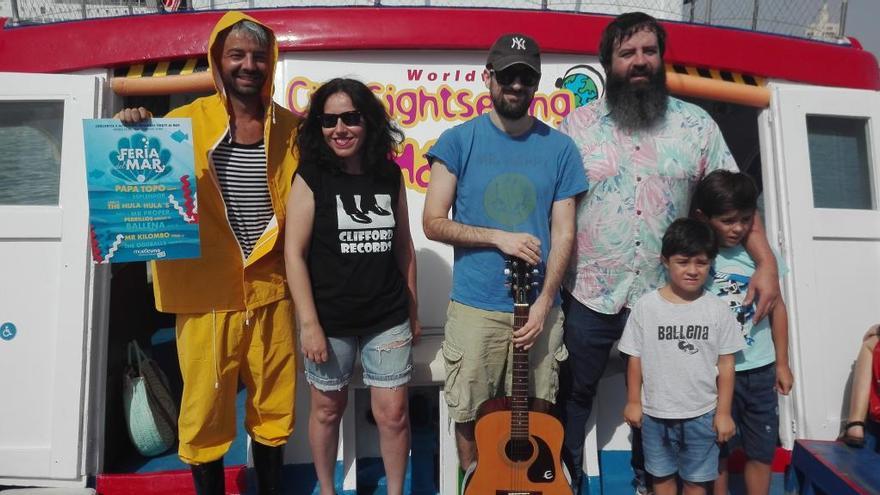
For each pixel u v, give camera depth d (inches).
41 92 129.5
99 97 131.1
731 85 142.9
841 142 148.3
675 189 112.3
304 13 133.8
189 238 104.2
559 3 166.4
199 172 106.0
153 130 102.6
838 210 142.6
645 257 112.7
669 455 109.7
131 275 174.6
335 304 104.0
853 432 125.6
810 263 140.6
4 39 136.1
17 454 126.8
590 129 113.7
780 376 112.2
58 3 164.4
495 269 106.3
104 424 133.6
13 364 127.9
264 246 106.2
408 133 137.3
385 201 104.4
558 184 108.3
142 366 142.0
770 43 145.3
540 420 107.1
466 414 109.9
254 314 109.5
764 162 146.8
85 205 128.1
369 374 107.7
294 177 103.3
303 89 134.4
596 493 128.8
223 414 110.7
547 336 109.7
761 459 113.5
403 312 107.7
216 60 103.6
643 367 109.0
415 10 135.3
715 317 105.0
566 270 117.6
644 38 107.7
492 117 108.4
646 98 109.4
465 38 134.1
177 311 108.0
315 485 127.6
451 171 107.4
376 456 135.8
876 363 125.7
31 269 128.2
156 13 135.7
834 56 149.4
